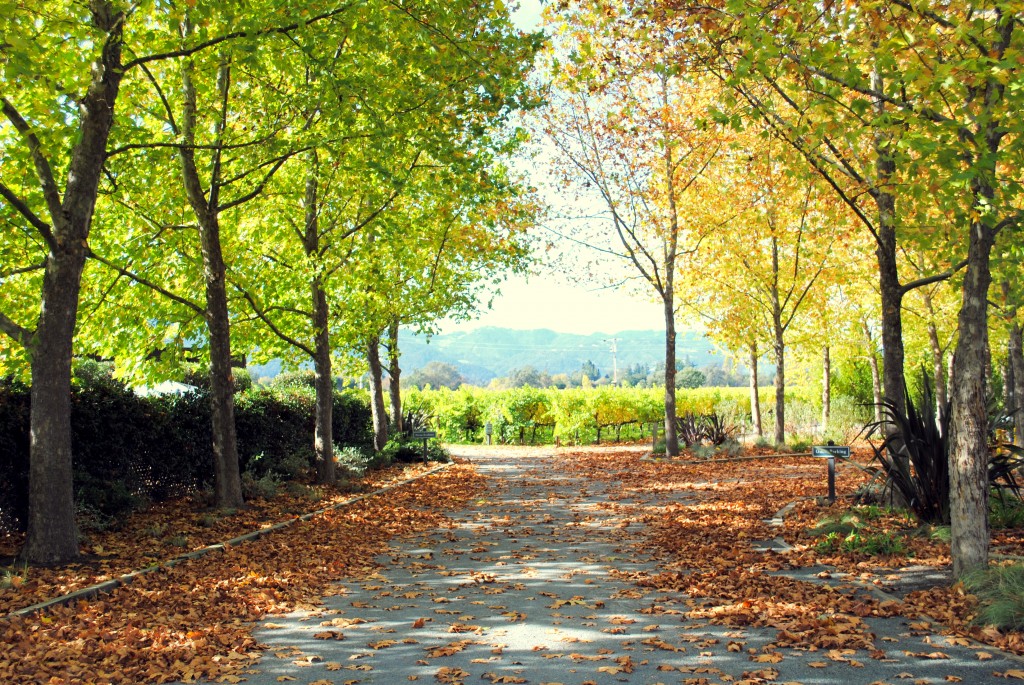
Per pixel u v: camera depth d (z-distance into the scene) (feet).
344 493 53.67
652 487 58.90
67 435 29.84
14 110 30.07
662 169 81.25
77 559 29.32
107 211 44.62
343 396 81.82
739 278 92.38
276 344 59.72
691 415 99.50
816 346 105.60
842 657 17.93
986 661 17.44
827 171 40.55
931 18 24.25
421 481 65.46
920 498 33.63
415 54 35.24
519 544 36.04
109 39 30.73
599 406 128.36
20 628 20.56
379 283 63.52
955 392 24.48
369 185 51.39
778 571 28.09
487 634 20.92
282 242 58.85
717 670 17.43
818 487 51.96
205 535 35.55
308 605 24.40
